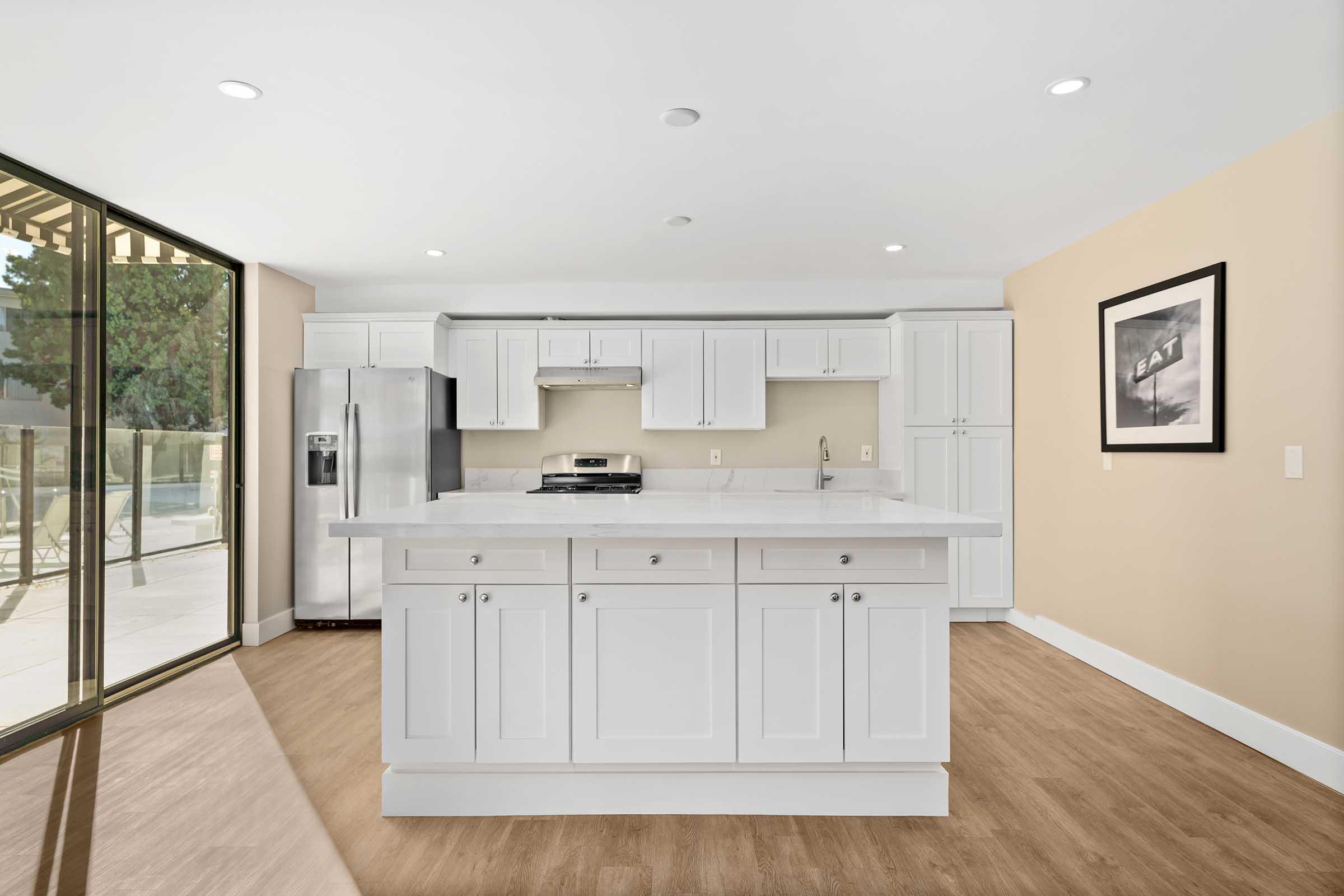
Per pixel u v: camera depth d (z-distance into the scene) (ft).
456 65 7.32
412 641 7.58
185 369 13.08
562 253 14.32
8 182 9.39
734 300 16.90
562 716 7.54
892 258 14.76
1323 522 8.41
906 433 16.02
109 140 8.95
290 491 15.58
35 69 7.26
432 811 7.64
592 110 8.33
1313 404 8.54
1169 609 10.99
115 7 6.25
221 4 6.24
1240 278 9.61
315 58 7.15
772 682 7.53
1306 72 7.47
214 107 8.14
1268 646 9.16
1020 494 15.72
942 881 6.42
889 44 7.00
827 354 16.87
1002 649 14.02
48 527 9.84
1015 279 16.02
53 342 10.00
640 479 17.78
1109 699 11.16
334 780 8.42
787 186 10.73
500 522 7.04
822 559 7.53
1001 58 7.25
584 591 7.52
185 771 8.63
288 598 15.49
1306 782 8.33
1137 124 8.67
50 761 8.91
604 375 16.49
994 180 10.46
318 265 14.97
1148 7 6.40
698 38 6.88
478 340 16.96
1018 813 7.64
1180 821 7.45
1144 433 11.46
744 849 6.97
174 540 12.70
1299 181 8.75
